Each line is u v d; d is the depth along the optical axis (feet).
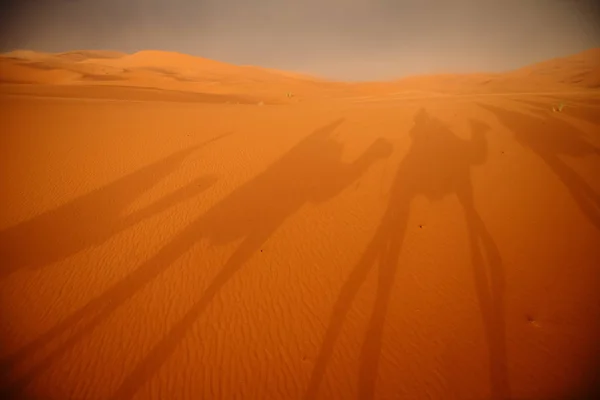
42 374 12.24
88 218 20.77
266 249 18.53
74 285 16.06
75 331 13.85
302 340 13.56
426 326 13.70
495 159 26.53
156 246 18.65
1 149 28.91
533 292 14.69
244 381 12.17
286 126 37.24
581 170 23.75
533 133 31.22
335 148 30.58
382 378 11.96
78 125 35.58
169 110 46.39
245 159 28.53
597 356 11.93
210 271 17.06
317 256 17.98
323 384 11.94
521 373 11.63
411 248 18.04
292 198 23.07
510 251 17.15
